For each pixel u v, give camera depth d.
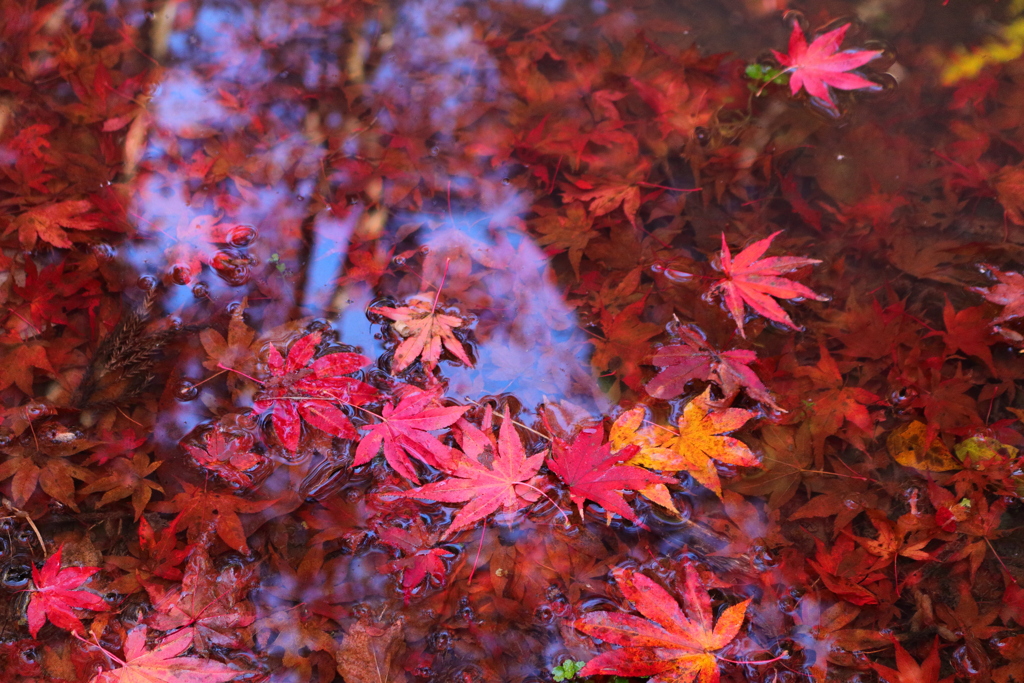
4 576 1.10
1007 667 1.08
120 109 1.21
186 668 1.07
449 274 1.16
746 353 1.13
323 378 1.12
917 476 1.12
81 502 1.11
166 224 1.17
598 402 1.12
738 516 1.11
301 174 1.19
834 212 1.18
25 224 1.17
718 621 1.08
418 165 1.20
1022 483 1.11
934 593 1.10
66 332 1.14
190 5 1.26
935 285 1.16
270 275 1.16
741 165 1.19
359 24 1.25
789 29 1.24
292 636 1.08
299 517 1.10
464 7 1.26
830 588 1.09
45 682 1.08
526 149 1.20
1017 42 1.23
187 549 1.09
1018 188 1.18
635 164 1.20
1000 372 1.14
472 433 1.10
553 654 1.08
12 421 1.12
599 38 1.25
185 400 1.13
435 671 1.08
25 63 1.22
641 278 1.16
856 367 1.14
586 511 1.11
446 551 1.10
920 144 1.20
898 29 1.24
